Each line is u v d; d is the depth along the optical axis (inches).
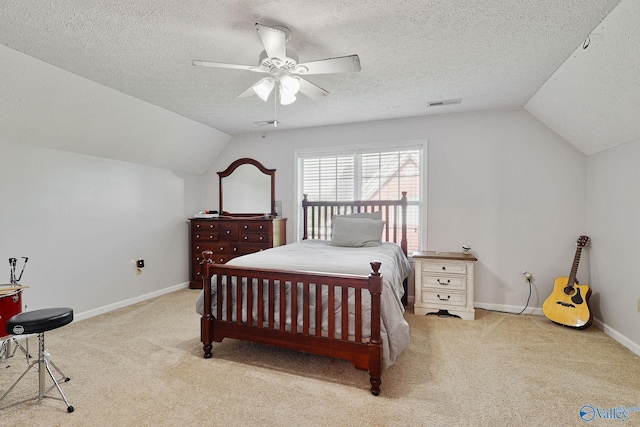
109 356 92.9
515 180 134.4
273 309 86.7
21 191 107.5
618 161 104.7
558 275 129.6
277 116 147.7
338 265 89.4
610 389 75.8
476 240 140.1
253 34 78.1
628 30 68.9
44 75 94.3
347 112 141.6
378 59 92.0
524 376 81.7
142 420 64.6
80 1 64.4
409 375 82.4
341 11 69.0
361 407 68.9
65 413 66.7
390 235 157.9
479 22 73.3
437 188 145.3
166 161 165.2
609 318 109.0
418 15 70.7
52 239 116.6
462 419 65.1
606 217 111.4
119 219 142.9
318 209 165.3
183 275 180.4
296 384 78.1
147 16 70.0
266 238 160.6
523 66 95.5
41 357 71.1
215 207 189.8
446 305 128.0
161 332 111.7
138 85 109.6
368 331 78.1
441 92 117.3
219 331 92.1
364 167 159.5
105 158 136.6
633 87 80.4
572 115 110.0
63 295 120.2
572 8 67.6
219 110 138.5
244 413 66.9
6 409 67.8
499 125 136.3
